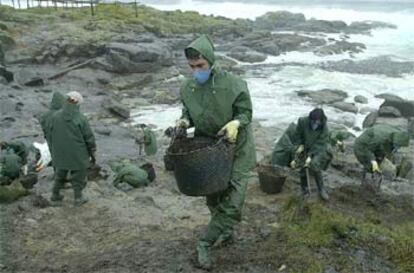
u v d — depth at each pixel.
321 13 60.25
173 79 26.45
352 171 11.12
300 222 6.85
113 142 15.46
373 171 9.11
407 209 8.52
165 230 7.18
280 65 30.39
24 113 18.58
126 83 24.77
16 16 35.41
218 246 6.20
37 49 28.66
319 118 8.45
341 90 24.11
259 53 33.09
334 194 8.98
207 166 5.25
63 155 8.09
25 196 8.45
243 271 5.66
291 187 9.34
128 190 9.64
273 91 24.11
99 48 28.27
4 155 9.68
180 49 34.22
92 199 8.64
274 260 5.85
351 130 18.45
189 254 6.11
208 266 5.70
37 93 21.94
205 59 5.43
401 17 55.22
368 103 22.27
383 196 9.06
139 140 14.40
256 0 72.31
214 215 5.80
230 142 5.35
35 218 7.55
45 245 6.62
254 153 5.88
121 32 34.44
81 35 31.58
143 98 22.83
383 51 35.50
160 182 10.37
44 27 34.00
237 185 5.69
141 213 7.97
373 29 46.16
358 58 33.03
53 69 26.61
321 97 22.61
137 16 41.34
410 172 12.54
